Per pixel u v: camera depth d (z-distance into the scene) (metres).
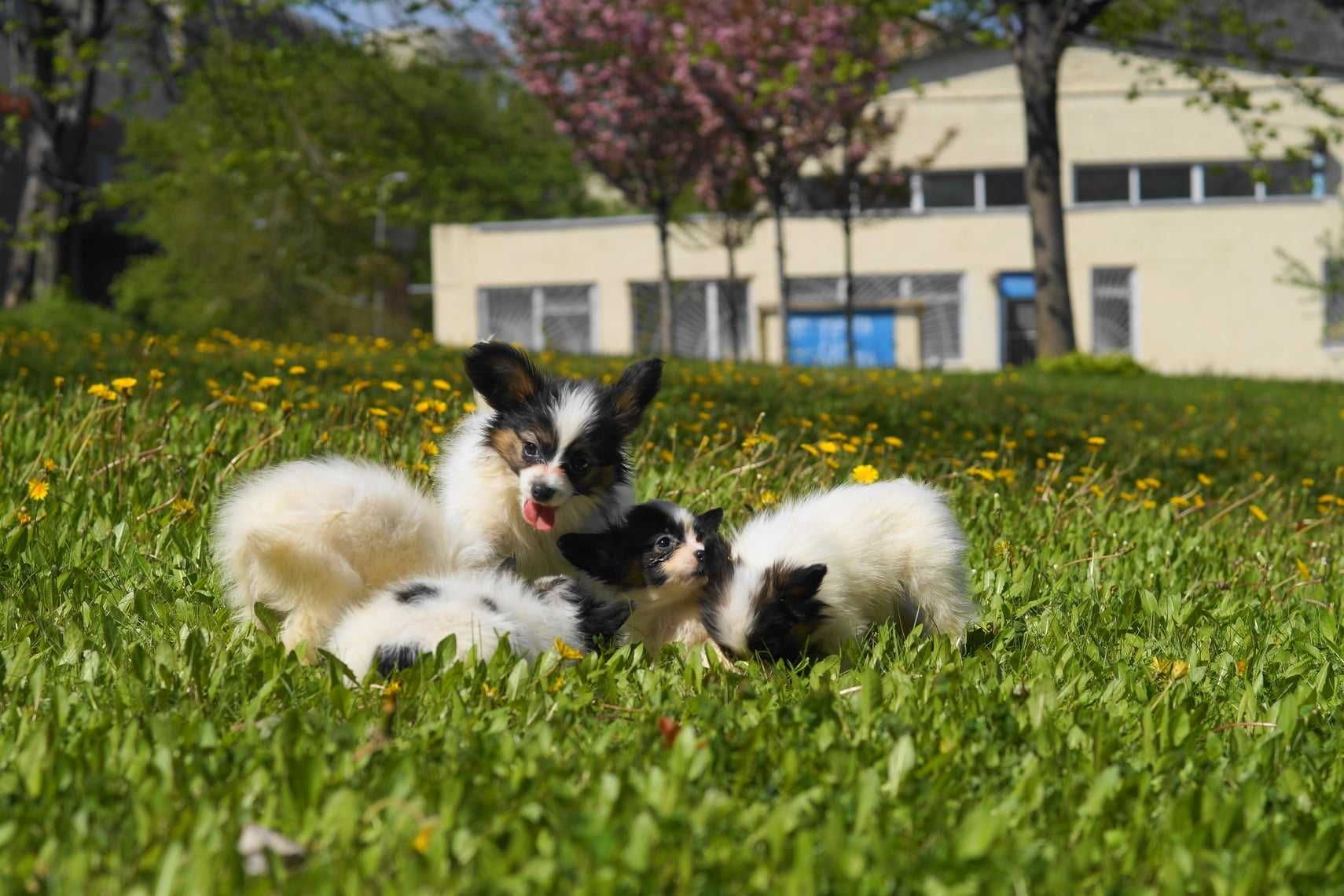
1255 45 27.89
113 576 5.19
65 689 3.73
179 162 41.16
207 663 4.00
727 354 41.00
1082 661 4.74
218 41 24.73
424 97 43.19
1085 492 8.42
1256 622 5.78
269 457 7.24
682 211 47.19
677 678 4.24
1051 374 25.91
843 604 4.82
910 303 39.47
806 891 2.57
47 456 6.74
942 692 3.98
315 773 2.99
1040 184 27.72
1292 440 16.94
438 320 42.34
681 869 2.64
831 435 9.45
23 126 40.12
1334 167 39.31
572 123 35.25
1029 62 27.66
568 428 5.09
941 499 5.36
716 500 7.16
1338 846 3.02
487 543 5.22
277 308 47.88
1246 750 3.75
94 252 49.84
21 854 2.68
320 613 4.40
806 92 32.03
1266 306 39.00
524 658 4.21
